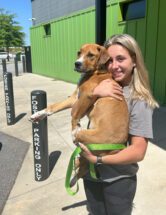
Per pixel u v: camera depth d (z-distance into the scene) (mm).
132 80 2006
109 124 1995
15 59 17984
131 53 1984
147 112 1927
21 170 4441
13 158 4906
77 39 12477
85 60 2586
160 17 7543
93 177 2111
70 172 2375
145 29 8172
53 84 13609
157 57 7855
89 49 2643
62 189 3828
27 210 3416
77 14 12125
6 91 6723
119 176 2068
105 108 2033
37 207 3467
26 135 6117
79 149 2195
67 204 3494
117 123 1976
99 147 1976
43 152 3967
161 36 7605
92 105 2406
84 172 2279
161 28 7562
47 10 19500
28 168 4504
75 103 2588
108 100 2037
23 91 11867
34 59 19266
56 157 4816
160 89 7895
